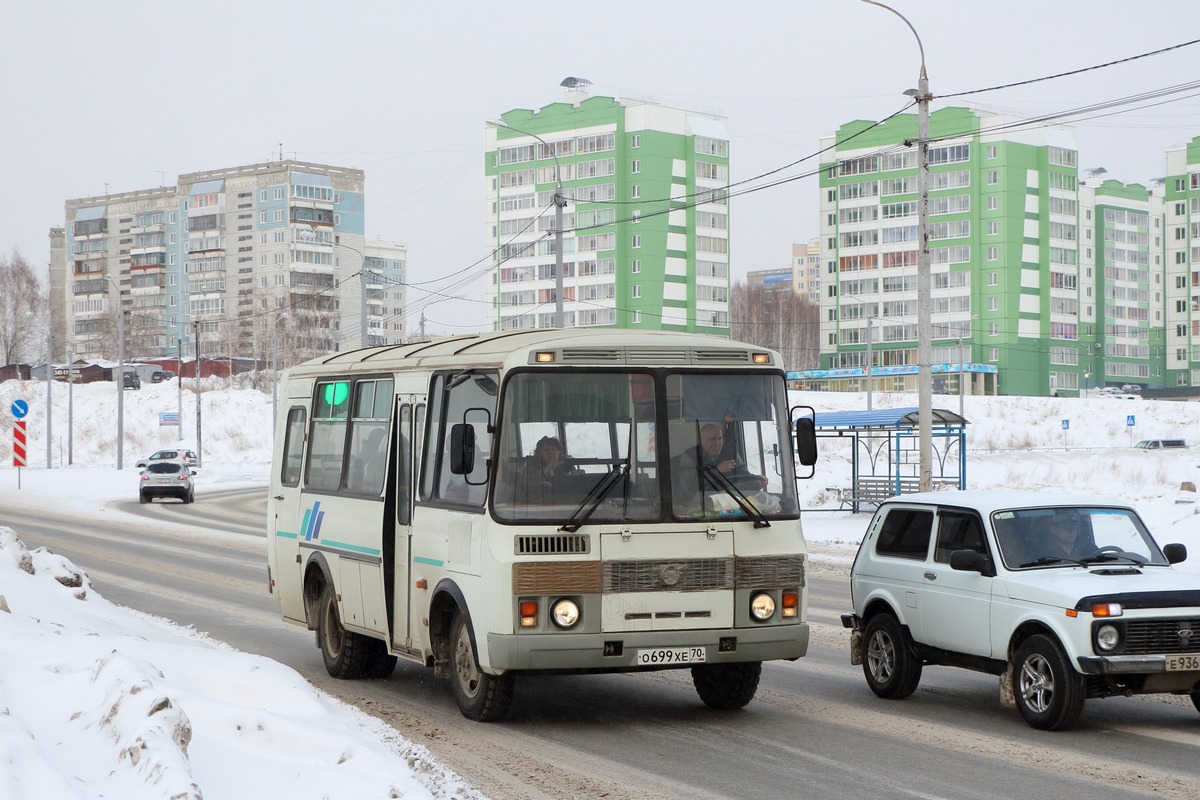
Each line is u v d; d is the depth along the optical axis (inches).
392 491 448.5
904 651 432.8
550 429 382.0
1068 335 5083.7
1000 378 4955.7
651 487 385.4
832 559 1008.2
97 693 305.3
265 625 621.3
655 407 390.6
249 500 1987.0
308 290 6067.9
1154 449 3100.4
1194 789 305.9
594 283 5002.5
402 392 449.7
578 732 382.6
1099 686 370.3
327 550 502.9
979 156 4977.9
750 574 389.4
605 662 374.9
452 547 400.5
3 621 409.1
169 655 380.8
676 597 381.7
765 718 404.5
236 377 4857.3
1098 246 5880.9
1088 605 364.5
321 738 305.0
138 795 235.8
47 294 5910.4
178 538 1179.9
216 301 6235.2
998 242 4960.6
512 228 5196.9
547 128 5098.4
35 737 281.4
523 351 383.9
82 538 1153.4
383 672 494.9
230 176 6240.2
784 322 6830.7
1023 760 339.3
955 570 411.8
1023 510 411.8
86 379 4817.9
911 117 5113.2
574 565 374.9
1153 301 6186.0
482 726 391.9
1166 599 367.9
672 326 5002.5
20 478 2160.4
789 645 392.2
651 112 4928.6
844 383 5324.8
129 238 6594.5
